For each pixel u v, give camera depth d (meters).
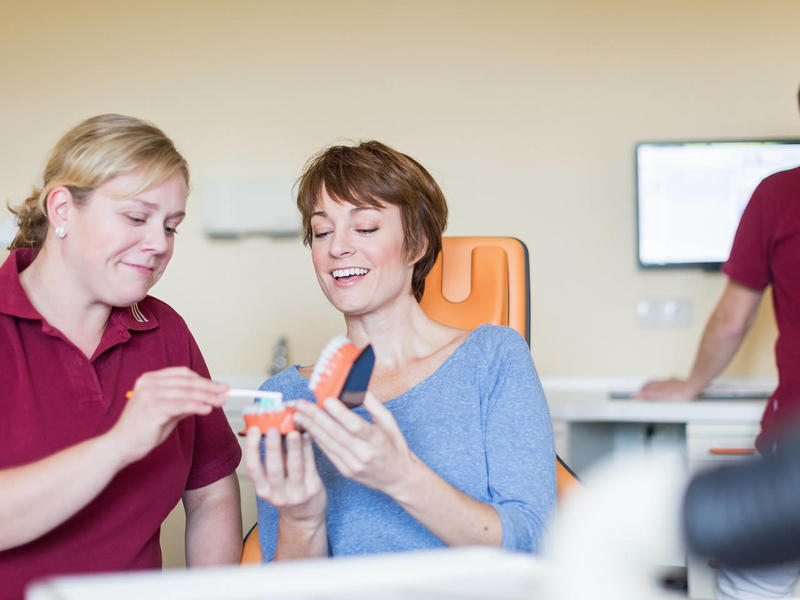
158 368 1.26
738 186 2.83
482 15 2.96
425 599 0.58
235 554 1.34
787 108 2.88
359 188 1.32
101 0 3.08
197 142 3.05
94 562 1.11
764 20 2.87
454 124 2.97
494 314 1.69
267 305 3.03
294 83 3.02
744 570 0.23
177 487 1.23
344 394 0.98
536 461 1.22
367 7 2.99
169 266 3.07
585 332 2.94
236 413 2.81
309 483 1.03
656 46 2.91
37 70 3.09
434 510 1.04
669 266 2.86
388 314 1.39
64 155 1.11
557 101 2.94
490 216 2.96
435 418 1.29
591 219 2.93
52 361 1.13
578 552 0.55
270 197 3.00
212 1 3.04
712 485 0.23
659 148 2.84
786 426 0.23
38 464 0.96
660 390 2.44
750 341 2.87
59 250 1.14
